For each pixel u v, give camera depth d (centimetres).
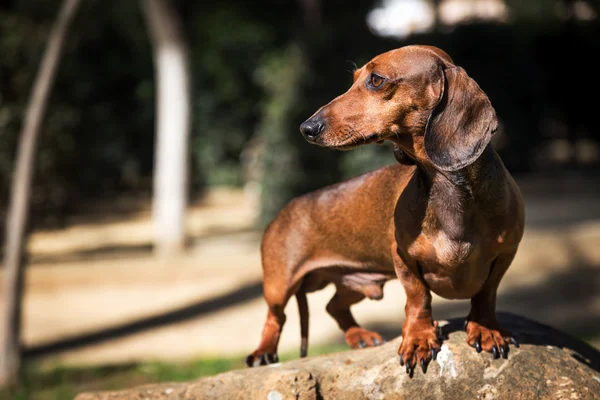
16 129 1202
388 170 383
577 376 350
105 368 806
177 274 1193
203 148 1989
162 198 1299
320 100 1397
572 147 2100
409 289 355
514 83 1962
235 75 1953
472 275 342
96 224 1695
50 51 850
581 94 2002
